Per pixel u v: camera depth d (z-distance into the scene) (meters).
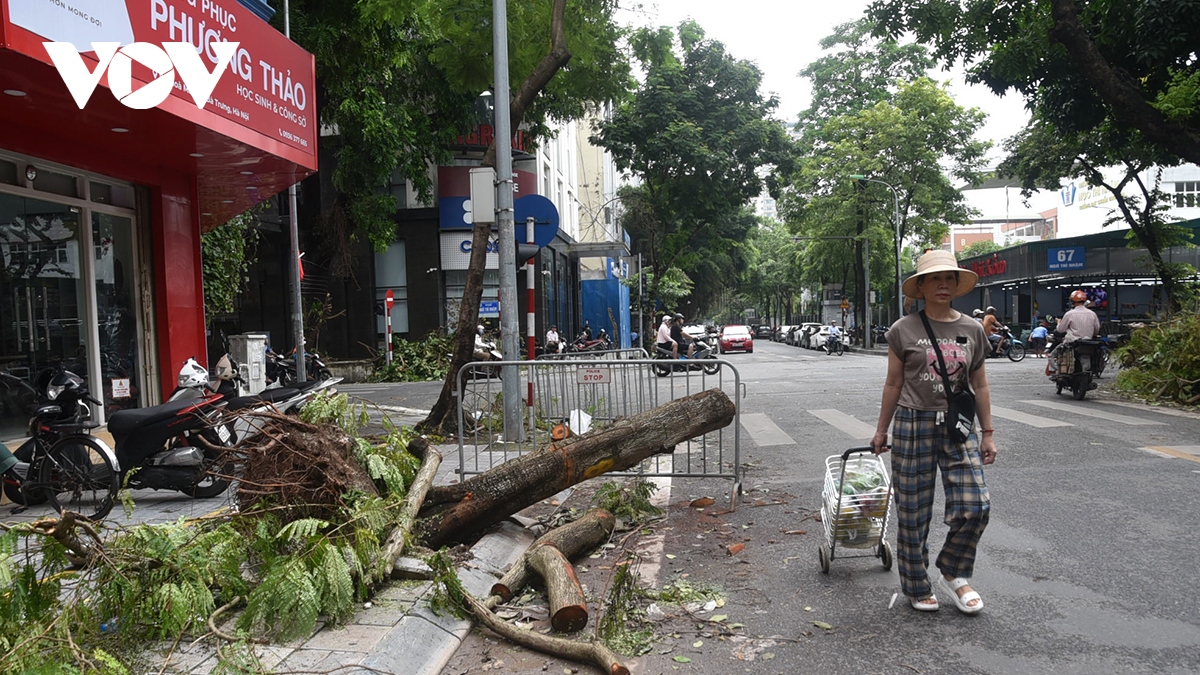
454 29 11.87
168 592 3.63
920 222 39.06
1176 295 23.02
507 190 9.88
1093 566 4.80
